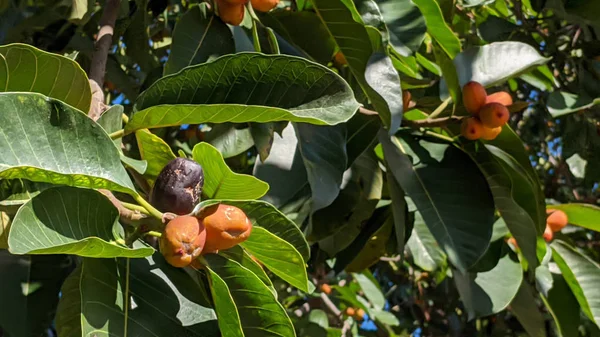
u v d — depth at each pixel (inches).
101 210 16.1
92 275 16.5
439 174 28.7
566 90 44.0
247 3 25.0
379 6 27.7
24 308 21.6
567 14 37.5
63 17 33.3
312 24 28.2
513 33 41.0
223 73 18.4
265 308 17.5
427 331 66.9
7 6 34.0
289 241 19.6
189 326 17.5
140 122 17.8
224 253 18.6
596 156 44.8
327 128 26.1
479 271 30.8
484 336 64.8
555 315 35.9
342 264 33.5
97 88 20.5
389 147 28.5
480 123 28.0
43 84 17.7
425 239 33.2
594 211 34.3
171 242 16.0
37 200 14.9
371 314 55.3
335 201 29.2
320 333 46.4
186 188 16.8
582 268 35.0
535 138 59.7
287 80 18.5
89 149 15.6
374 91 24.8
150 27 40.7
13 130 14.9
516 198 30.4
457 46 30.4
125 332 16.6
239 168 34.0
